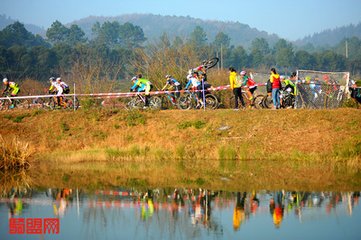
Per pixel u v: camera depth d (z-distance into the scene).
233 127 25.03
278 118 24.92
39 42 147.88
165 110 28.03
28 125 28.05
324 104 26.52
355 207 15.04
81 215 14.91
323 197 16.20
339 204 15.38
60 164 23.48
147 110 27.80
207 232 13.20
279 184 18.03
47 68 84.69
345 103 26.47
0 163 22.19
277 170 20.58
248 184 18.20
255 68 126.12
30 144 25.34
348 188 17.23
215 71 32.06
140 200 16.45
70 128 27.47
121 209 15.44
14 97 30.50
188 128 25.62
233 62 121.81
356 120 23.84
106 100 31.38
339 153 22.22
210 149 24.06
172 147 24.33
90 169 22.05
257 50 129.75
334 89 26.58
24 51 85.25
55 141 26.62
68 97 30.95
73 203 16.22
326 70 125.06
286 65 126.56
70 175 20.77
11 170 22.14
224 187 17.84
